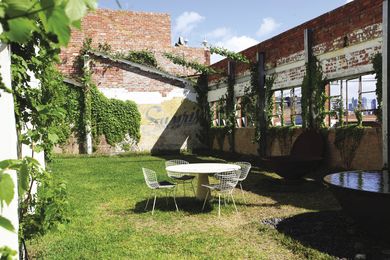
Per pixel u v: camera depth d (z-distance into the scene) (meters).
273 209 6.52
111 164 13.64
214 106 17.92
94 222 5.88
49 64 4.35
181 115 18.17
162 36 21.69
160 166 12.95
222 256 4.31
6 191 0.94
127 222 5.88
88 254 4.41
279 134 12.12
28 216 3.17
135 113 17.52
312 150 10.03
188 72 22.19
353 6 8.90
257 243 4.75
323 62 10.05
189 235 5.14
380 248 4.26
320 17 10.12
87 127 16.72
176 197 7.78
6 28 0.85
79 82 16.77
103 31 20.28
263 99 13.09
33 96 3.50
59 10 0.81
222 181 6.21
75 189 8.67
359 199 4.20
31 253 4.46
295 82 11.34
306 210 6.36
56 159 15.08
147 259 4.25
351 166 9.09
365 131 8.62
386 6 7.82
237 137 15.31
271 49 12.62
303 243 4.58
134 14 20.98
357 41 8.81
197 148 18.42
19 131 3.19
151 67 17.67
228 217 6.09
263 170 11.52
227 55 13.15
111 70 17.23
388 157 7.82
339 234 4.82
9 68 2.32
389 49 7.84
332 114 9.81
